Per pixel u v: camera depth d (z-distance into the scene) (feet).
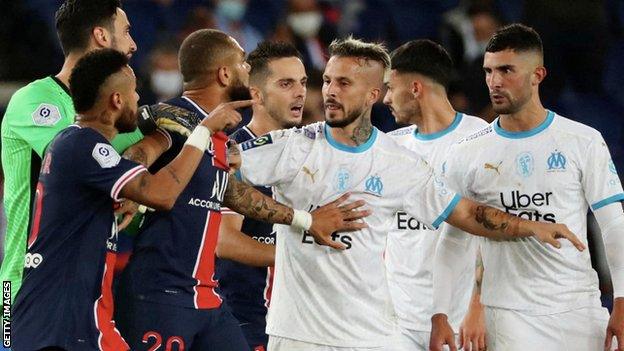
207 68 64.90
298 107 77.10
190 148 60.54
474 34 147.64
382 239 66.23
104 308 60.23
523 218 69.21
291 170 65.21
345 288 64.95
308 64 146.72
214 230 64.28
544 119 70.18
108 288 60.75
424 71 77.25
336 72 64.39
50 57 149.48
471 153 71.46
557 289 69.36
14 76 147.13
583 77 154.81
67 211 58.85
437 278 71.26
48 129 64.08
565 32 153.48
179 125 63.36
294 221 63.72
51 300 58.65
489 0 149.28
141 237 63.05
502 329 70.28
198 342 64.80
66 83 66.54
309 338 64.69
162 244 62.54
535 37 69.10
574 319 69.36
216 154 63.82
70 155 58.65
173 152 63.62
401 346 67.36
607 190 69.05
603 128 152.35
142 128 63.82
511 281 70.03
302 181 65.26
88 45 67.15
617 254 68.74
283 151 65.41
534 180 69.62
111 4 67.87
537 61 69.15
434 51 77.66
